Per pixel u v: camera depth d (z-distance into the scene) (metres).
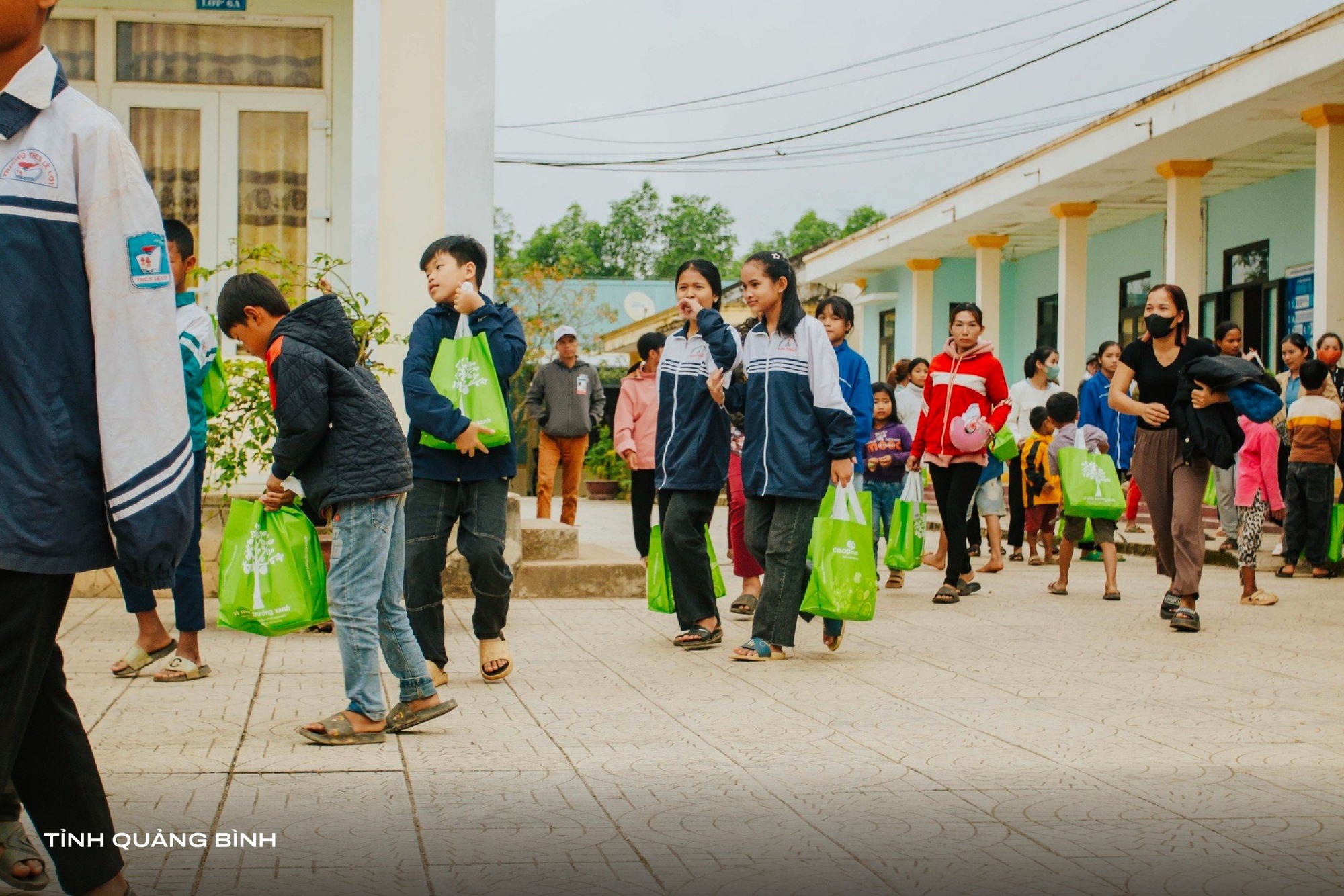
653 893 3.28
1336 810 4.04
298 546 4.96
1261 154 15.80
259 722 5.09
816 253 27.72
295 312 4.69
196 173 10.12
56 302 2.75
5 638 2.71
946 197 20.61
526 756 4.62
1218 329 10.64
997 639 7.48
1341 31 11.93
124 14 10.01
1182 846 3.69
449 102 8.84
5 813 3.22
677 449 6.93
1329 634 7.70
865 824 3.87
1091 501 9.22
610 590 9.16
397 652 4.91
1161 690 5.93
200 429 5.99
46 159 2.74
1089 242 22.09
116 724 5.03
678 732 5.01
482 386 5.59
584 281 44.53
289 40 10.18
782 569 6.66
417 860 3.50
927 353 24.27
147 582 2.84
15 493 2.70
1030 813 3.99
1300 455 10.85
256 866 3.44
